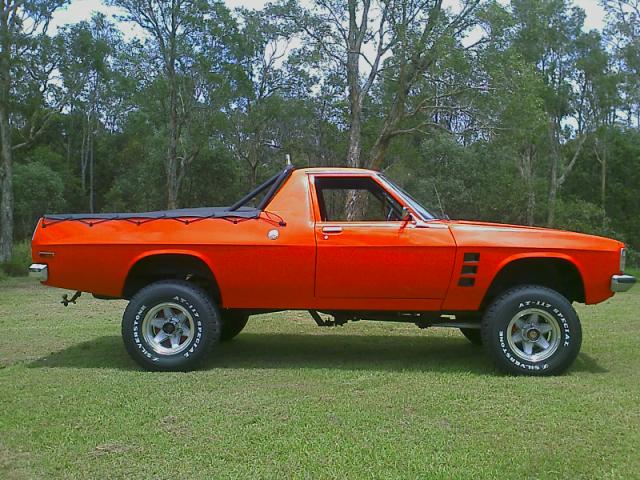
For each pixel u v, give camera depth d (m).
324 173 5.98
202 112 35.41
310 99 38.19
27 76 27.33
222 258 5.79
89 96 52.34
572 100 40.16
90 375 5.64
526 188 34.78
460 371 5.80
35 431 4.18
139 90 33.47
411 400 4.84
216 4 30.78
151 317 5.83
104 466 3.63
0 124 25.59
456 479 3.44
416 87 22.33
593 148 46.69
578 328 5.61
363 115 30.06
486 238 5.67
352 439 4.02
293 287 5.81
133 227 5.88
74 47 28.41
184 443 3.96
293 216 5.81
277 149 41.47
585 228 37.62
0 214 27.45
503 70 19.98
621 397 4.93
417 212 5.86
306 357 6.46
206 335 5.77
